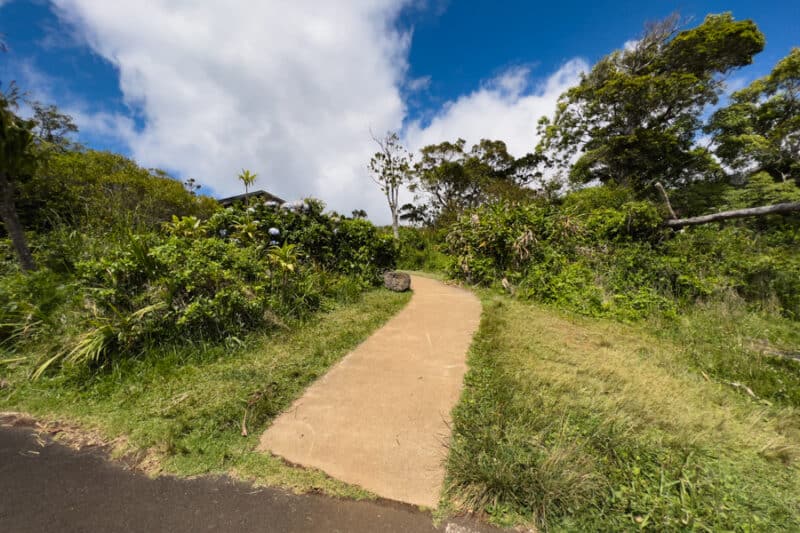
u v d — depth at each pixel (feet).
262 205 19.75
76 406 7.45
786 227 26.53
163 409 7.23
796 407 8.05
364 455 5.99
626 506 4.78
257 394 7.86
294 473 5.54
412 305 17.62
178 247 11.99
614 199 31.22
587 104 50.70
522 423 6.63
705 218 22.62
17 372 8.73
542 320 14.73
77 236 15.99
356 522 4.65
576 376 8.96
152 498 5.02
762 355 10.84
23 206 22.48
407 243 43.29
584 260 21.90
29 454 5.98
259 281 13.57
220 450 6.07
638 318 15.65
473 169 68.74
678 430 6.69
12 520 4.57
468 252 25.52
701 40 42.60
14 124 13.10
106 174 34.53
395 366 9.80
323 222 21.26
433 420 7.06
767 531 4.48
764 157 41.73
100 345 8.79
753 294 18.34
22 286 11.23
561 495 4.82
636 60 49.14
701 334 13.43
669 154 44.42
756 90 43.24
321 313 14.79
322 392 8.28
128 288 10.62
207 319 10.72
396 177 54.44
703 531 4.42
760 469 5.77
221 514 4.75
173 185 39.60
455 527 4.60
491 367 9.53
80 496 5.03
